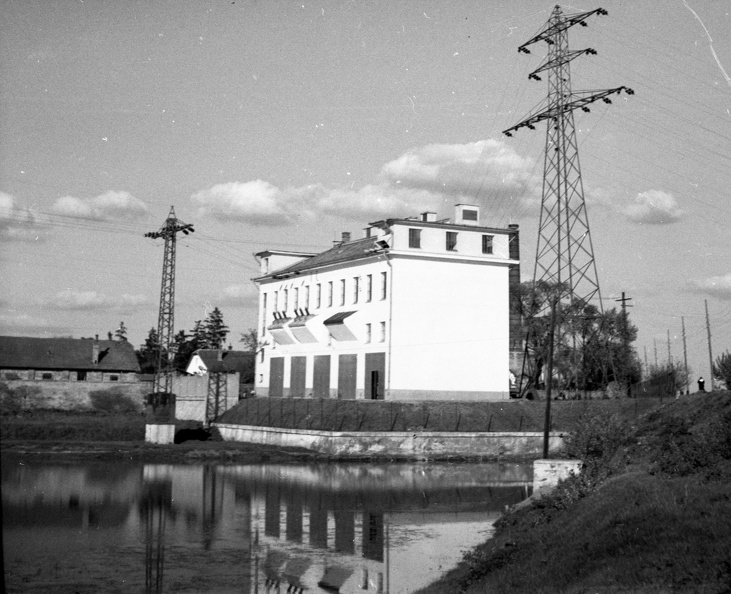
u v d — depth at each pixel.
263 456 65.81
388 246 77.44
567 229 76.50
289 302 95.88
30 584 26.17
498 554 25.50
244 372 125.56
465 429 69.62
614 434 36.69
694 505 21.02
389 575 27.97
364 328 79.75
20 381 87.12
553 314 40.56
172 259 77.19
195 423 86.44
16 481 48.97
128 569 28.48
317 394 87.31
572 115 76.56
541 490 36.19
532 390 83.00
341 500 44.97
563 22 77.38
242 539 34.03
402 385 74.81
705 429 31.05
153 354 159.38
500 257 79.56
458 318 77.38
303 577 27.70
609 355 83.06
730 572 15.98
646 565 17.75
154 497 44.72
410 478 54.91
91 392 89.88
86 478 51.69
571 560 20.59
